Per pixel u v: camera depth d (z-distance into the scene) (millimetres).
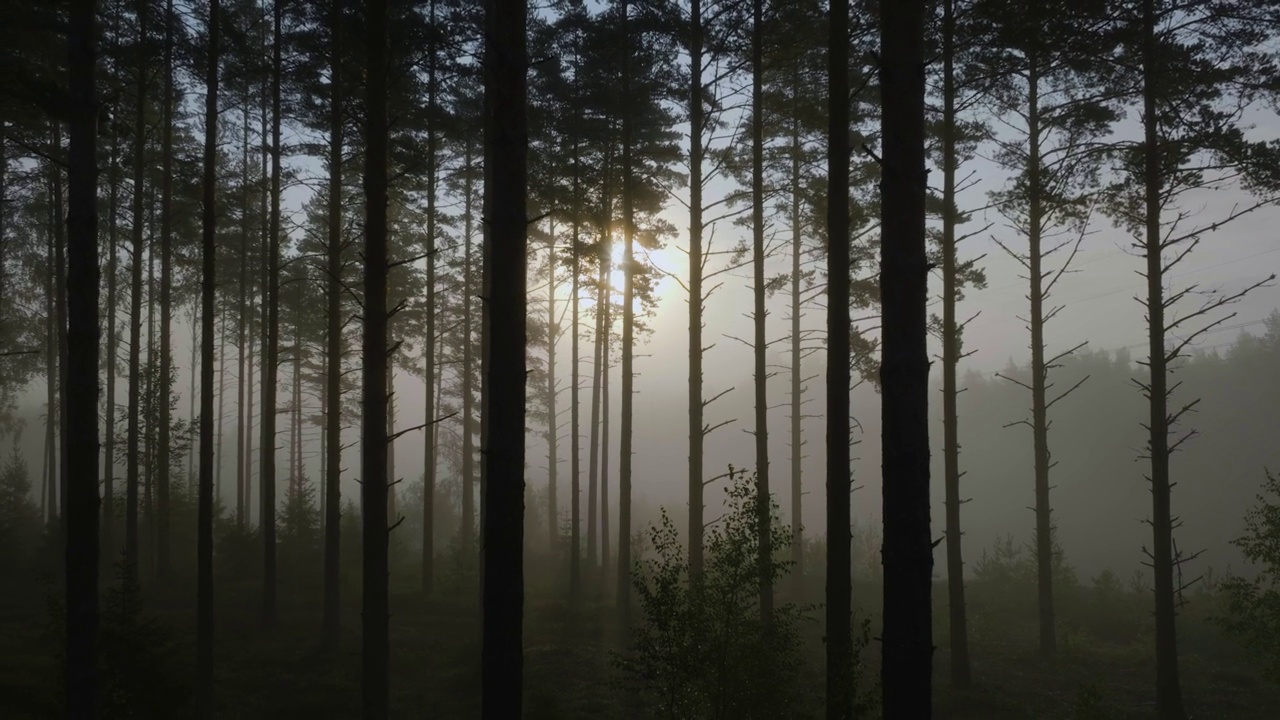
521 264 7523
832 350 9883
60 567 25469
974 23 12562
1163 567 14641
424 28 12508
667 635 8008
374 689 10039
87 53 9711
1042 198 15742
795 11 15891
